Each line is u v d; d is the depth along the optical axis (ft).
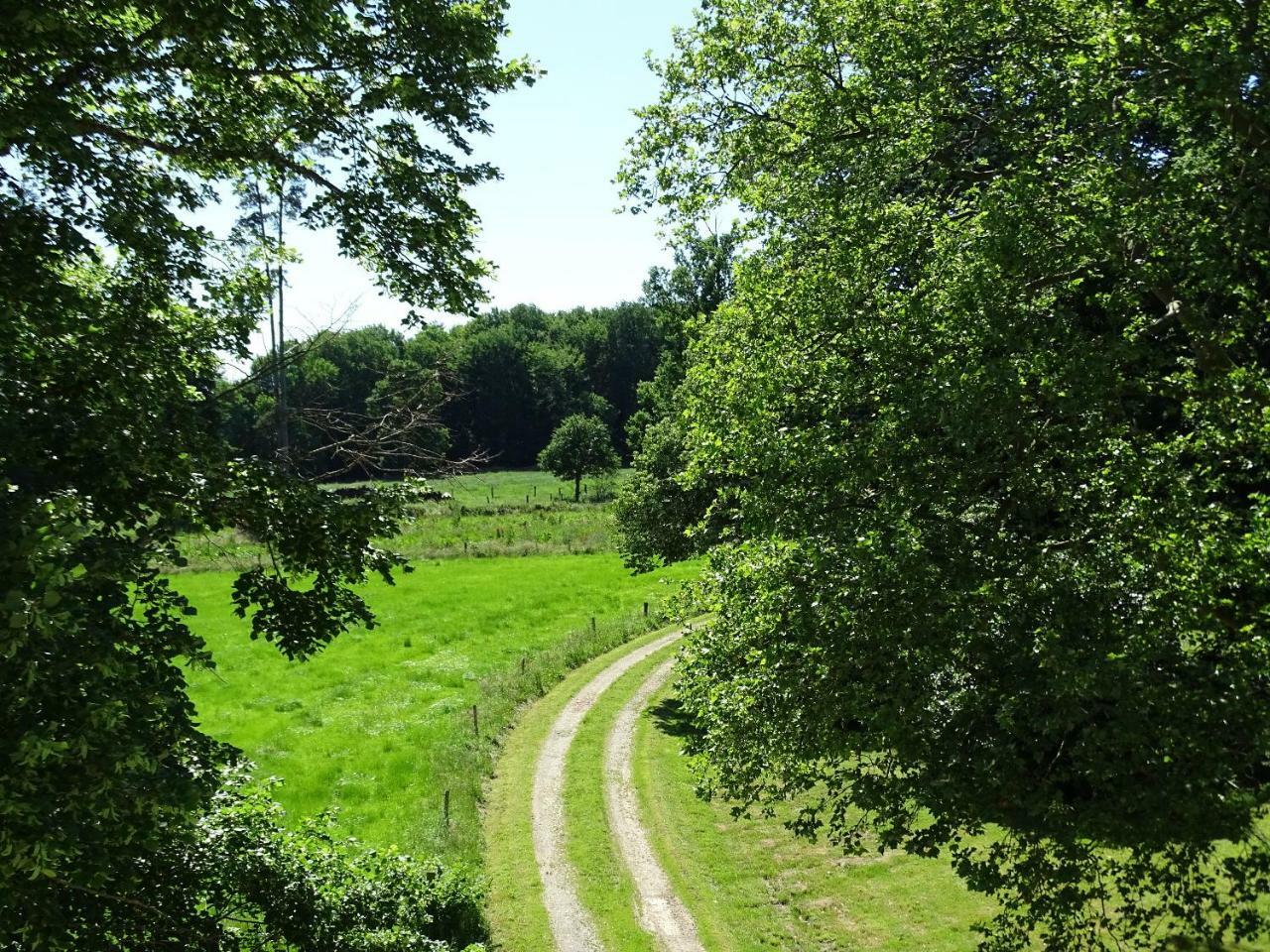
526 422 425.28
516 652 130.72
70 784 22.90
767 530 43.88
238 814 43.96
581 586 172.55
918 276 45.62
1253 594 35.60
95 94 33.53
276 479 35.17
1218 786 35.42
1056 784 41.29
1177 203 37.70
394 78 36.01
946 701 40.04
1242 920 37.47
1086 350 37.37
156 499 32.12
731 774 48.19
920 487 40.37
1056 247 39.83
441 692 112.16
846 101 48.37
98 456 30.60
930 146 46.29
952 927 56.18
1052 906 39.45
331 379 255.29
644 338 485.15
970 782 38.09
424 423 111.14
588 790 81.66
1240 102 36.17
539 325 549.13
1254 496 34.50
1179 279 41.39
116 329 33.71
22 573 22.59
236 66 33.68
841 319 44.06
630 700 107.45
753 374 47.44
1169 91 36.70
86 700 23.73
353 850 68.64
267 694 112.06
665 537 105.29
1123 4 37.83
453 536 219.82
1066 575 37.32
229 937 35.04
